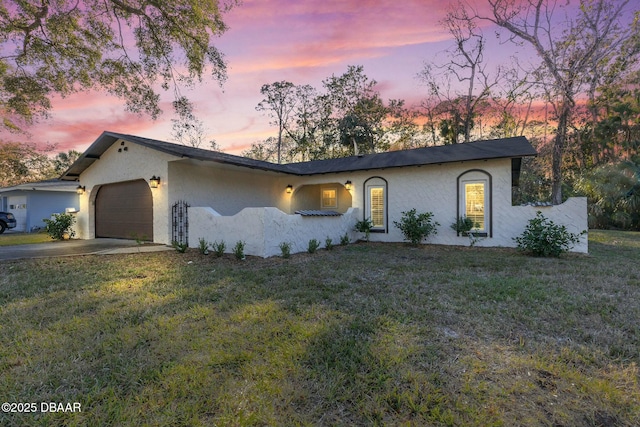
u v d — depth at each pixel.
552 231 8.44
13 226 17.89
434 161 10.74
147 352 2.97
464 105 23.53
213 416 2.12
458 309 4.09
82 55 10.95
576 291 4.92
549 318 3.80
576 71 17.08
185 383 2.45
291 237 9.05
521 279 5.71
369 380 2.48
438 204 11.23
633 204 17.94
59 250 9.45
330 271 6.47
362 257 8.42
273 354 2.90
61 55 10.77
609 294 4.78
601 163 20.64
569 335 3.34
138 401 2.26
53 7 9.81
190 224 9.99
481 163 10.45
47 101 12.05
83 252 9.03
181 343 3.12
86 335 3.33
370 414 2.13
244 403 2.23
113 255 8.58
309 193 16.69
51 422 2.07
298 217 9.38
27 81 11.06
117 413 2.14
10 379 2.53
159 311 4.08
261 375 2.56
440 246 10.76
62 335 3.35
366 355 2.88
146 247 9.95
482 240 10.38
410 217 11.12
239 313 4.00
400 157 12.73
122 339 3.22
